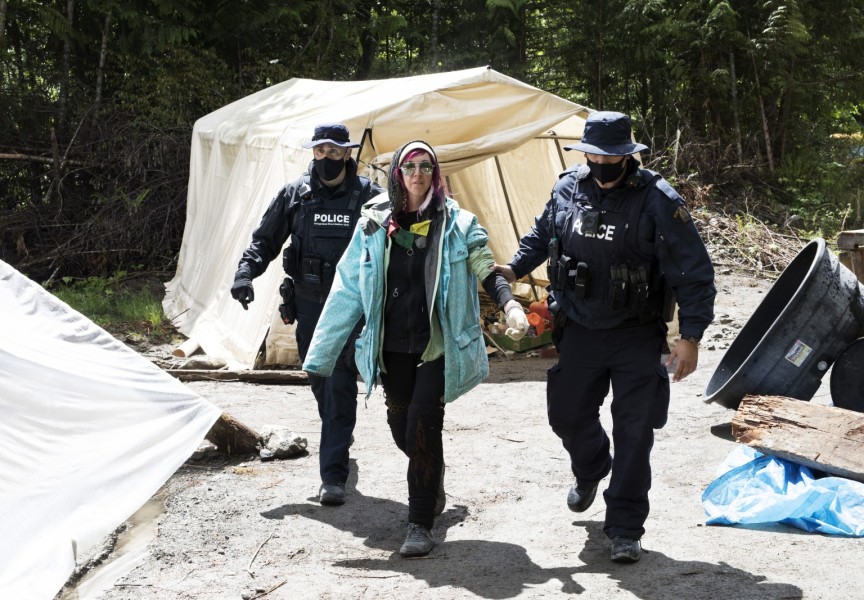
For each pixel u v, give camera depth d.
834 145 17.86
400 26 17.53
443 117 8.14
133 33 15.26
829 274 5.33
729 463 4.89
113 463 4.79
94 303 11.12
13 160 14.31
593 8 17.34
